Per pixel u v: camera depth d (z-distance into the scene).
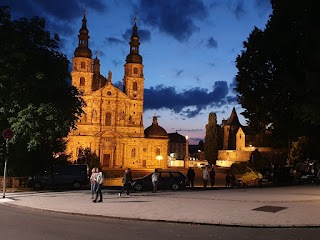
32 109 29.55
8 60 28.06
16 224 14.60
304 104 30.59
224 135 128.75
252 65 44.03
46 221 15.40
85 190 31.98
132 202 21.22
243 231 13.70
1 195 25.67
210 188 35.88
